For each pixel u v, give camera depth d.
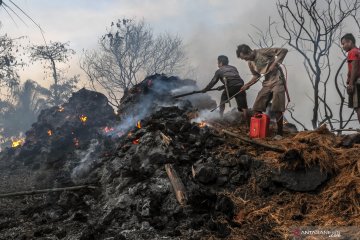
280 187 4.37
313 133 5.12
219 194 4.48
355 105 5.06
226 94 7.09
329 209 3.91
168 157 5.20
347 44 5.23
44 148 11.56
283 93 5.62
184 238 3.83
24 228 4.92
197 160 5.16
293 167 4.30
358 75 5.02
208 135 5.53
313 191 4.23
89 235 4.14
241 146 5.23
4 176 9.78
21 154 11.88
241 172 4.72
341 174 4.24
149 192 4.67
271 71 5.70
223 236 3.78
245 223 3.99
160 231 4.09
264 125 5.54
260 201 4.28
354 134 4.88
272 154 4.76
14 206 6.15
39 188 7.45
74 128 12.02
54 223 4.94
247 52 5.83
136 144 6.09
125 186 5.12
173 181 4.61
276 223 3.87
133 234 4.05
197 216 4.20
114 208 4.64
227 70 6.85
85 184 6.03
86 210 5.08
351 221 3.63
